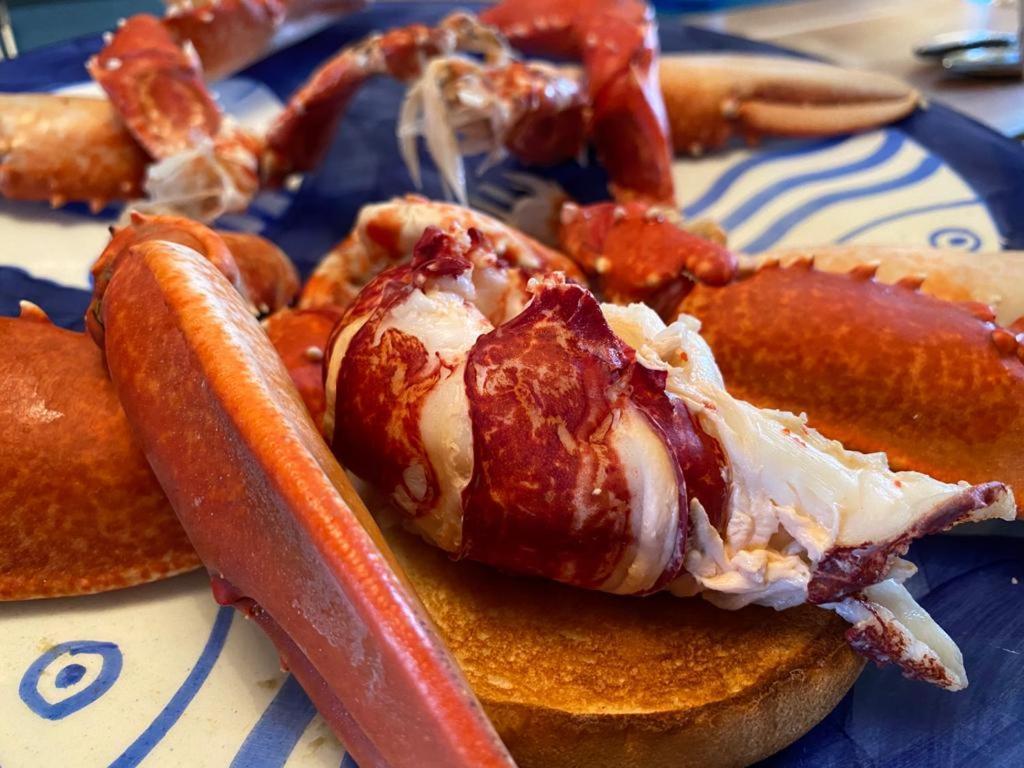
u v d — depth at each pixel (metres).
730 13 0.45
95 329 0.18
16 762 0.15
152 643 0.17
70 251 0.28
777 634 0.16
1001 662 0.17
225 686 0.17
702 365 0.16
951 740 0.16
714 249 0.20
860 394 0.18
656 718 0.15
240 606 0.15
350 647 0.12
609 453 0.15
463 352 0.16
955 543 0.19
